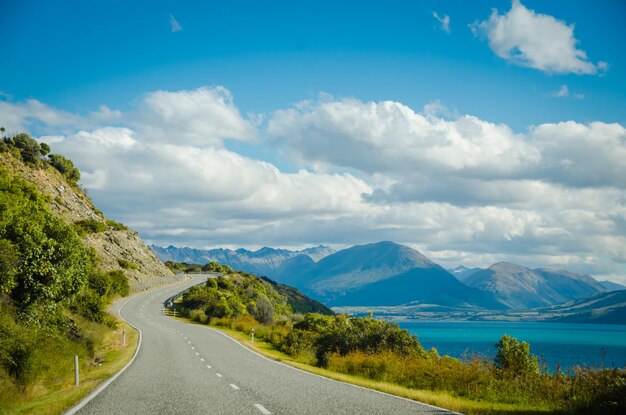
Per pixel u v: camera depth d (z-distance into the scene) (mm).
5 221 28578
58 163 118438
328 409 11859
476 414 11672
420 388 19609
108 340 38531
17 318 25625
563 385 14930
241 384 16562
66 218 99562
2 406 13258
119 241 114750
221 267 181125
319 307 162250
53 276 28938
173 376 18922
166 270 129875
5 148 98062
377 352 27656
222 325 59312
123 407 12070
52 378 19953
